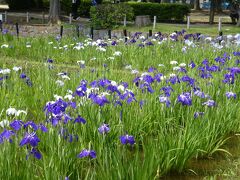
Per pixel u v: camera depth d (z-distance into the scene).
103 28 19.27
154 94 4.40
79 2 23.50
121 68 8.03
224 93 4.81
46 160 3.02
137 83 4.35
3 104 4.16
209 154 3.94
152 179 3.08
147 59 8.09
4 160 2.73
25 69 6.64
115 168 2.84
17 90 4.91
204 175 3.57
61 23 20.91
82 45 9.05
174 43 9.53
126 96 3.74
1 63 7.56
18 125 2.79
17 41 10.05
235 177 3.55
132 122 3.91
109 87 3.72
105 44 8.52
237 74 5.31
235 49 8.41
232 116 4.54
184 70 5.31
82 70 5.80
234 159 3.95
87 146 3.49
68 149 3.07
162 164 3.44
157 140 3.61
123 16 19.48
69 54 8.81
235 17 23.50
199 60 7.84
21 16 24.19
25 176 2.72
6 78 5.10
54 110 3.12
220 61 5.89
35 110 4.60
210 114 4.16
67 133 3.16
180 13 23.80
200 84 4.98
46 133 3.42
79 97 4.16
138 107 4.22
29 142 2.58
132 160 3.16
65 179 2.55
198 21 25.92
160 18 23.81
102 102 3.32
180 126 4.04
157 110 4.26
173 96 4.40
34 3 29.59
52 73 6.32
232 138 4.47
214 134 3.99
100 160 3.08
